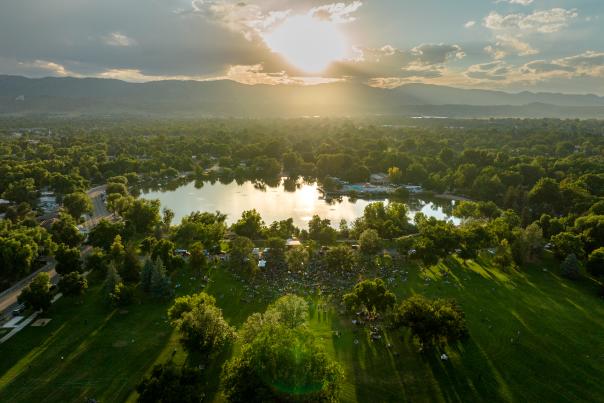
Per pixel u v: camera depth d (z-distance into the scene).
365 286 129.50
